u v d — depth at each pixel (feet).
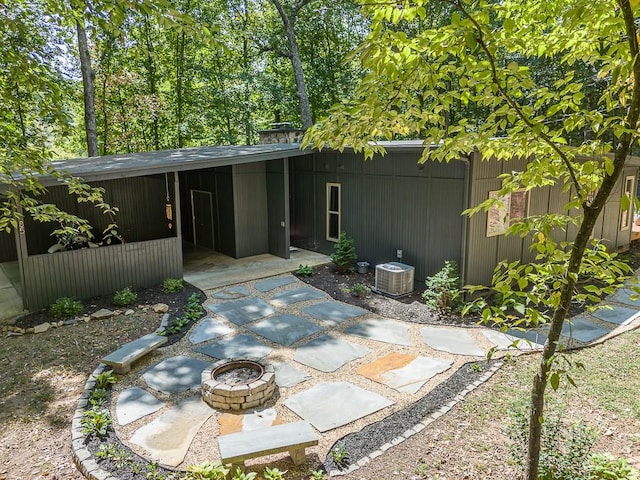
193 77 74.64
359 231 35.63
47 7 12.36
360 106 9.45
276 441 13.79
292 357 21.50
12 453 14.87
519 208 30.48
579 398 16.94
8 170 14.19
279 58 79.92
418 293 30.45
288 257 39.11
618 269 9.34
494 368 19.81
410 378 19.29
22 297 27.40
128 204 40.98
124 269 30.25
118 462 14.05
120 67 67.67
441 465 13.62
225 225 40.73
